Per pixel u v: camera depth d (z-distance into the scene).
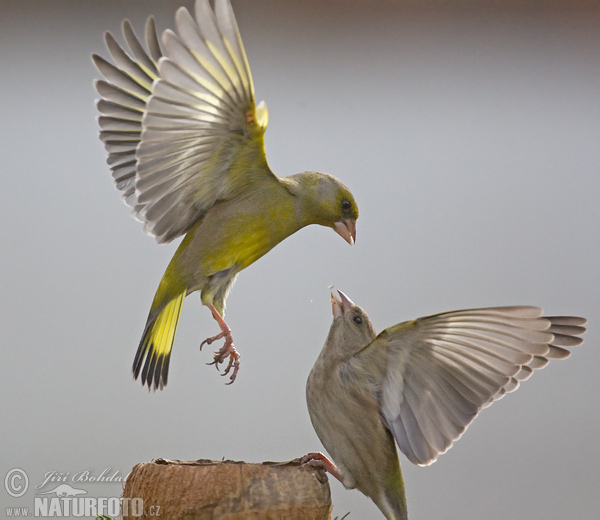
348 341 5.26
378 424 5.25
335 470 5.25
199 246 5.36
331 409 5.26
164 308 5.38
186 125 5.30
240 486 5.19
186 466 5.20
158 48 5.38
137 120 5.39
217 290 5.38
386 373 5.24
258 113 5.32
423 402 5.23
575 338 5.19
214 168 5.34
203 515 5.18
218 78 5.28
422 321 5.21
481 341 5.20
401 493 5.26
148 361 5.38
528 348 5.20
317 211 5.39
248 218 5.36
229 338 5.38
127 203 5.40
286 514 5.19
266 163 5.35
